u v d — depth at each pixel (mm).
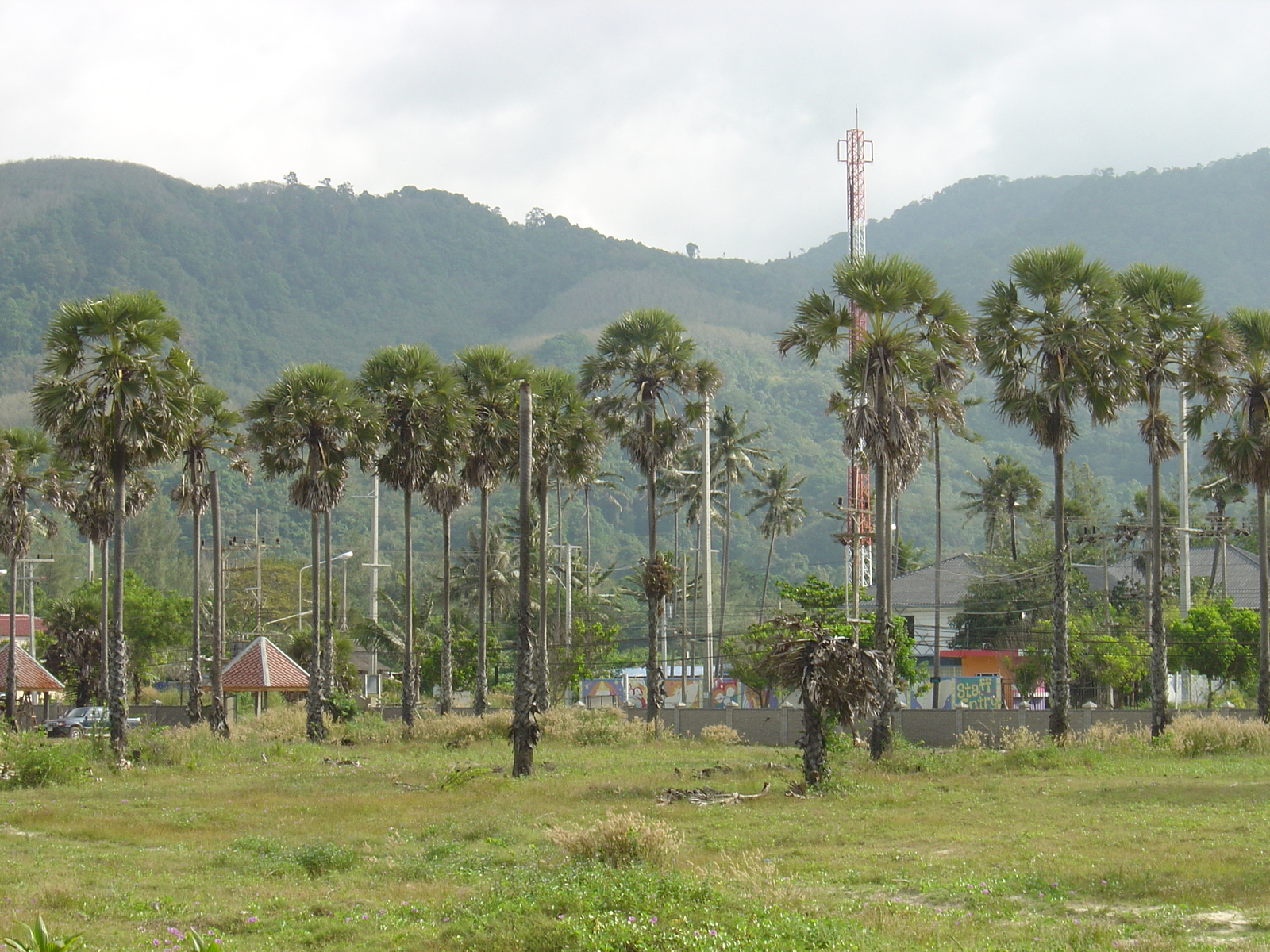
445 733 44781
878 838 18719
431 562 129375
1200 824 18969
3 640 76750
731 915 11609
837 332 35656
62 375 35375
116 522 35938
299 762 36688
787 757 34188
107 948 11164
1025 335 35844
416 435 47344
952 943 11102
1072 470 103188
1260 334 38812
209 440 49156
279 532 165250
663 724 45562
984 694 61656
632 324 48031
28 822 22266
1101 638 59375
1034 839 17938
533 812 22469
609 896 12242
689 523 90312
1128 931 11688
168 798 26625
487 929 11453
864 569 70188
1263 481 38844
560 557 89438
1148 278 38531
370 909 13422
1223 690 60844
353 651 89938
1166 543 77188
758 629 57719
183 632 77188
